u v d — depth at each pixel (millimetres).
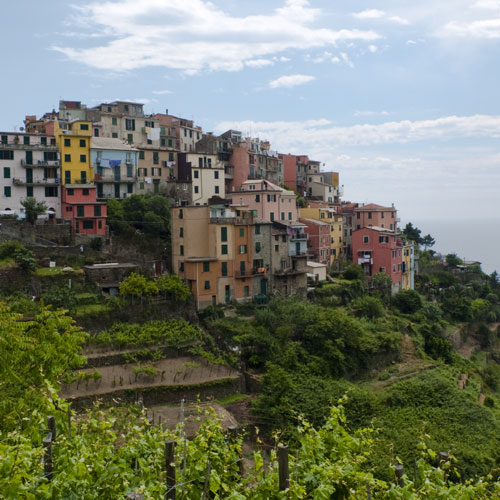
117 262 71062
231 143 113562
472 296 108375
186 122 117062
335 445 16797
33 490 12648
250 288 73562
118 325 57938
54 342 24094
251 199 89812
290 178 126938
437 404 57281
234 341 59906
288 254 78750
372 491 16984
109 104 106062
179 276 71000
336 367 61281
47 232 72375
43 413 16453
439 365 71125
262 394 52281
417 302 90562
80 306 58812
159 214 82188
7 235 69125
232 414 49156
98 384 48719
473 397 61531
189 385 51031
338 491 15359
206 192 96625
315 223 97562
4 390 22688
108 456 14883
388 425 49438
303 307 69188
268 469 17125
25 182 78938
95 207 77875
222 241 70688
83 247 72125
